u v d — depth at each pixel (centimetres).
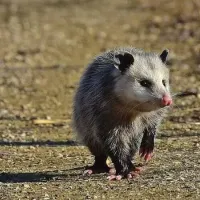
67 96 2602
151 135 1530
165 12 4753
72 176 1544
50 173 1577
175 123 2031
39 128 2117
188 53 3284
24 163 1681
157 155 1658
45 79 2939
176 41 3675
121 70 1460
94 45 3838
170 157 1634
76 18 4997
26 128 2127
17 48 3812
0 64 3334
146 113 1489
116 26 4472
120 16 4931
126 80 1454
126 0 5741
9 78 2978
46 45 3894
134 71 1459
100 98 1486
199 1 4138
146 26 4294
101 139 1498
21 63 3362
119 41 3891
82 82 1576
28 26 4675
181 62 3053
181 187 1381
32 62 3381
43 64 3322
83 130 1564
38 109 2409
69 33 4319
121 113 1475
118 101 1466
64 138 1958
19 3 5991
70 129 2083
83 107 1546
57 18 5041
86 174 1550
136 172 1497
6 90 2748
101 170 1575
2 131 2086
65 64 3291
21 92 2703
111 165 1648
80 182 1473
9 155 1764
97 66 1549
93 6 5641
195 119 2084
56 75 3016
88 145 1566
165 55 1536
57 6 5750
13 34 4338
